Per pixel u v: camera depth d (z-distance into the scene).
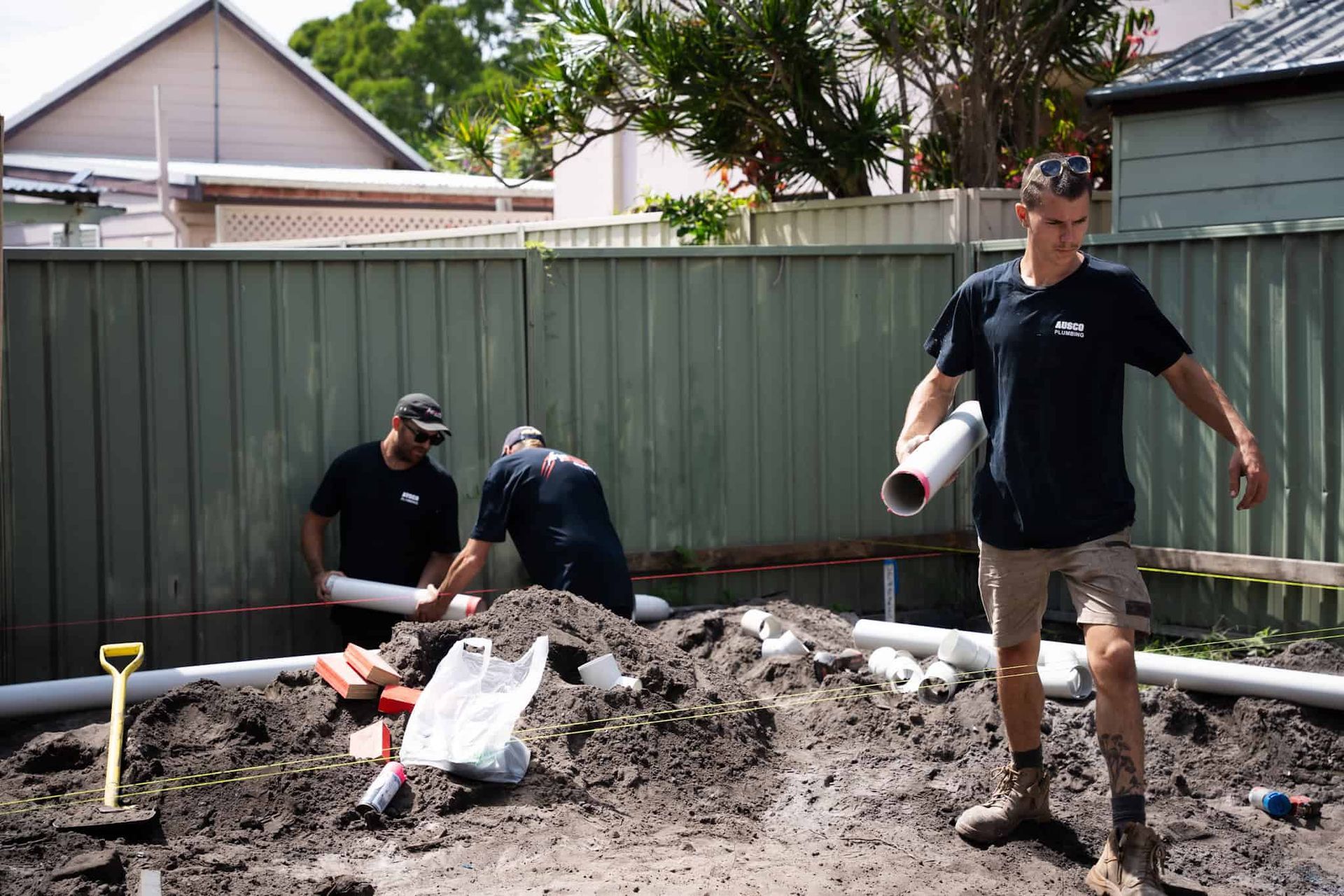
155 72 23.09
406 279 7.17
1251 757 4.99
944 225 8.58
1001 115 9.84
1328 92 7.19
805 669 5.84
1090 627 3.76
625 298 7.65
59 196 13.54
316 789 4.31
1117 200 8.20
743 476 8.01
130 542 6.69
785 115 10.02
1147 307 3.74
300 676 5.29
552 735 4.76
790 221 9.73
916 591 8.50
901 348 8.36
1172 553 7.42
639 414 7.73
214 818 4.15
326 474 6.97
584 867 3.85
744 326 7.94
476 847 4.00
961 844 4.18
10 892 3.46
